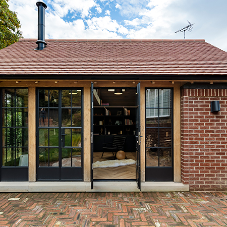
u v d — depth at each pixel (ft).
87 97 11.86
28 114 11.84
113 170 14.37
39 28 16.42
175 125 11.89
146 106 12.03
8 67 11.95
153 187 11.21
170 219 8.07
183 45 17.65
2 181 11.79
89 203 9.62
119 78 11.05
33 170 11.70
